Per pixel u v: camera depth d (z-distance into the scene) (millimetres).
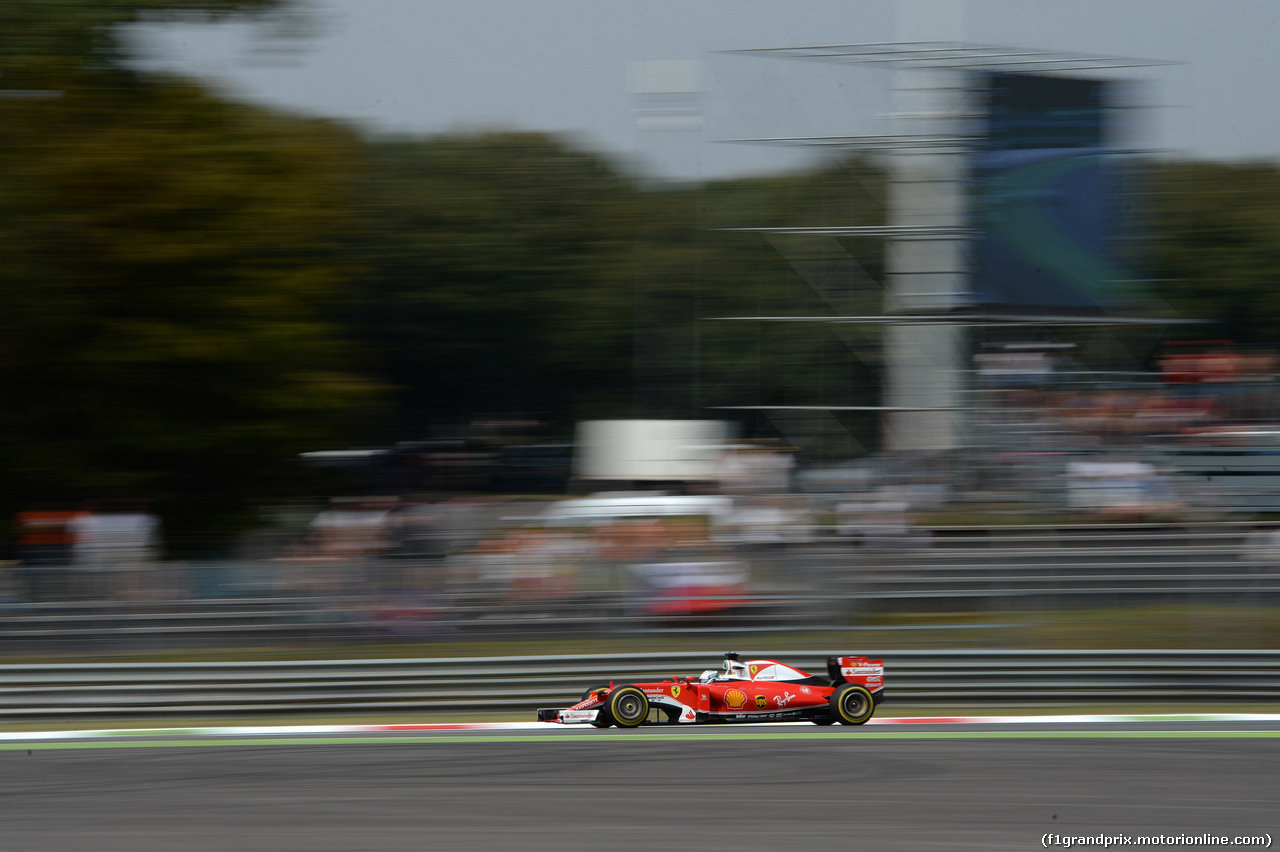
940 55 61219
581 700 36156
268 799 26125
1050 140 62219
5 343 56281
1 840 23328
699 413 114750
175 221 56719
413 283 128500
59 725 34750
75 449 59344
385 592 38531
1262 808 25453
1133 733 33250
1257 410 61938
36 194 54688
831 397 95938
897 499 50875
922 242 62062
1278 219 131750
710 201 120062
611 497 70438
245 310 58188
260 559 38781
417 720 35812
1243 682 37812
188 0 58469
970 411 61219
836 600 41219
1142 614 41906
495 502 80500
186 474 62000
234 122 59750
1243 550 47188
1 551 48344
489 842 23031
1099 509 53531
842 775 28109
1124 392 63406
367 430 99375
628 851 22500
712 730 33562
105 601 37125
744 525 46875
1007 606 43719
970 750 30891
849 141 61719
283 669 36031
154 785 27453
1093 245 62969
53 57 55969
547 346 129250
